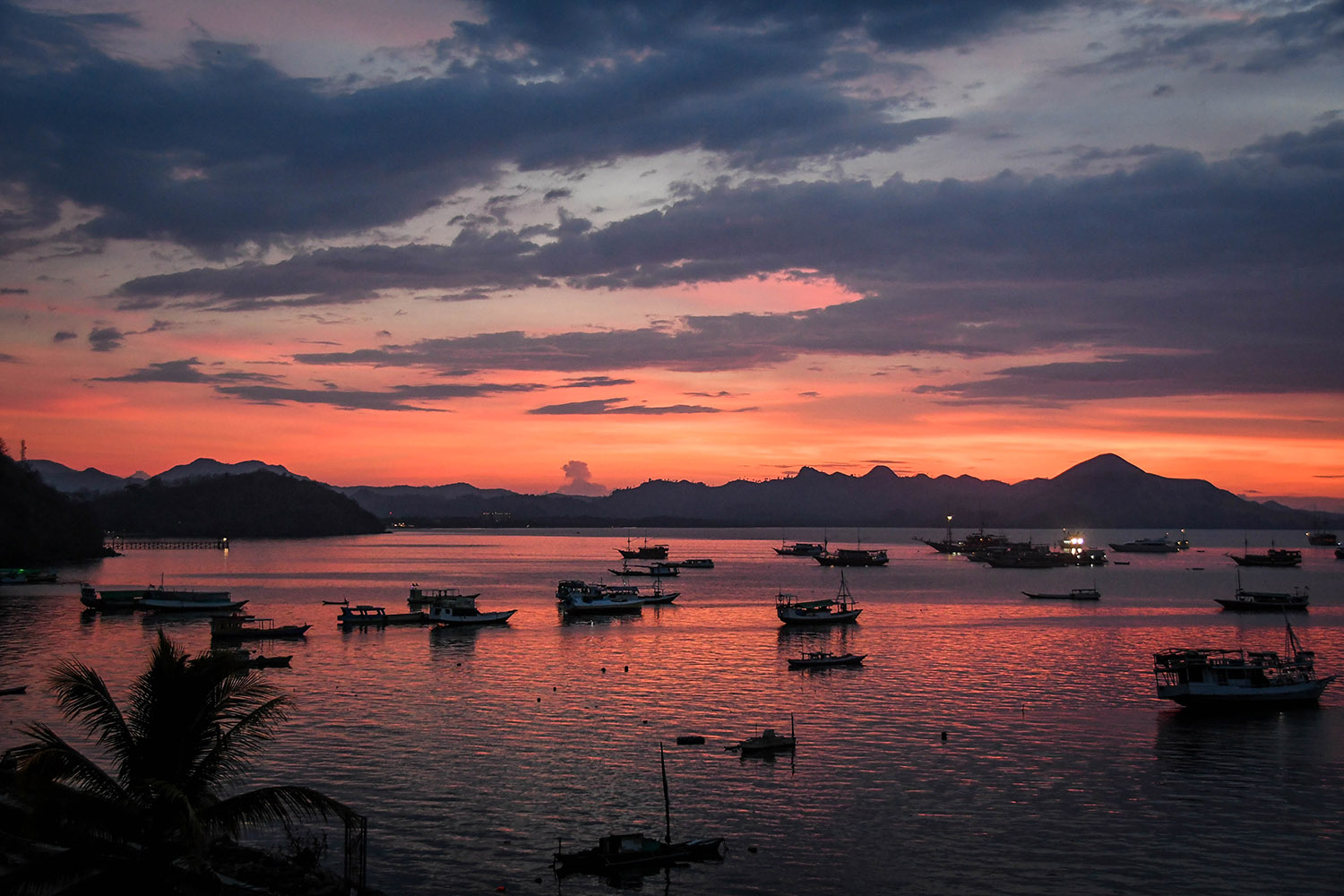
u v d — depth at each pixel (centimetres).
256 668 10662
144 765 3014
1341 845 5356
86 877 2961
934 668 10912
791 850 5238
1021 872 4988
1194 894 4747
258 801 3061
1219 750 7244
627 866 4956
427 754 6900
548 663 11269
